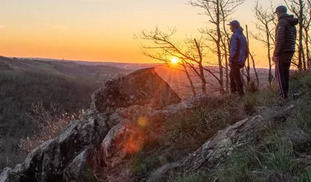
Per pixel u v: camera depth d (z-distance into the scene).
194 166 6.00
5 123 59.72
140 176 6.90
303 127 5.32
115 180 7.19
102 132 9.21
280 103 7.19
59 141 9.09
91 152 8.46
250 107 7.57
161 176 6.20
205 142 6.96
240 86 8.81
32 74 99.75
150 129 8.41
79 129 9.27
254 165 4.84
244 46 8.88
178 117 8.14
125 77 11.09
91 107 10.76
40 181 8.95
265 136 5.57
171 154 7.13
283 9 7.45
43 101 83.38
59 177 8.73
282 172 4.27
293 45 7.44
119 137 8.18
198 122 7.70
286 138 5.02
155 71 11.57
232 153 5.64
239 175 4.61
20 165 9.56
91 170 7.97
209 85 15.03
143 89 11.01
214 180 4.88
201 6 18.33
